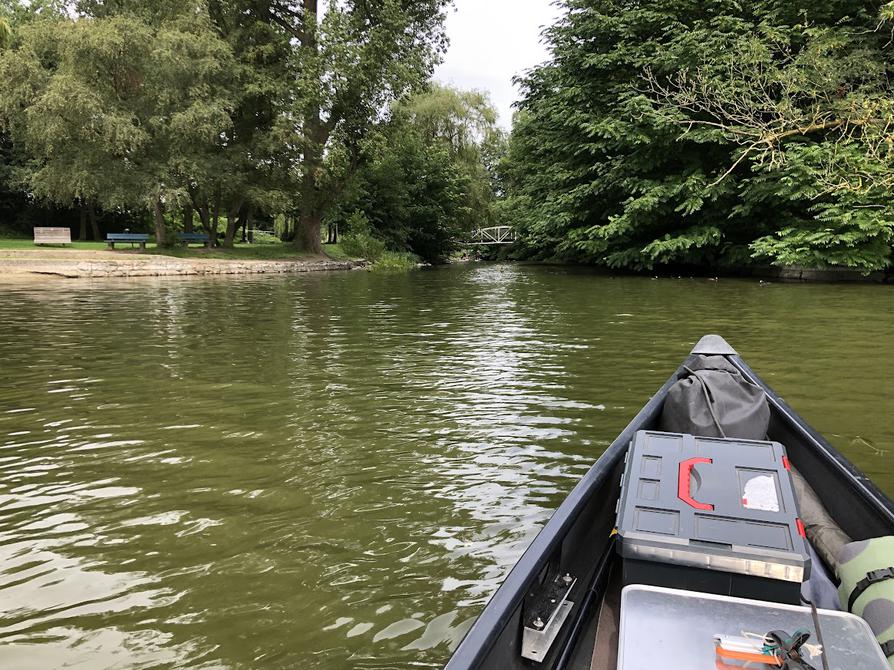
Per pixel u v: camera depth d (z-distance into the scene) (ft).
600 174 70.18
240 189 86.84
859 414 16.37
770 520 5.73
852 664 4.33
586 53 70.54
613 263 71.56
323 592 8.93
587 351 25.27
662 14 64.90
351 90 87.40
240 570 9.53
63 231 87.81
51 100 66.54
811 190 51.83
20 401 18.40
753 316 34.04
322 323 33.65
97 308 39.29
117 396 18.92
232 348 26.45
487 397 18.65
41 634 8.06
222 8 87.56
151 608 8.59
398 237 124.88
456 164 137.28
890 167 27.27
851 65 39.68
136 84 78.54
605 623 6.10
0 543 10.39
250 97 86.69
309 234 102.12
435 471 13.19
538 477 12.85
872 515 7.68
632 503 6.14
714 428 9.02
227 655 7.64
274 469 13.38
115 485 12.64
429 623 8.23
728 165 61.67
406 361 23.79
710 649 4.53
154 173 77.30
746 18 62.59
